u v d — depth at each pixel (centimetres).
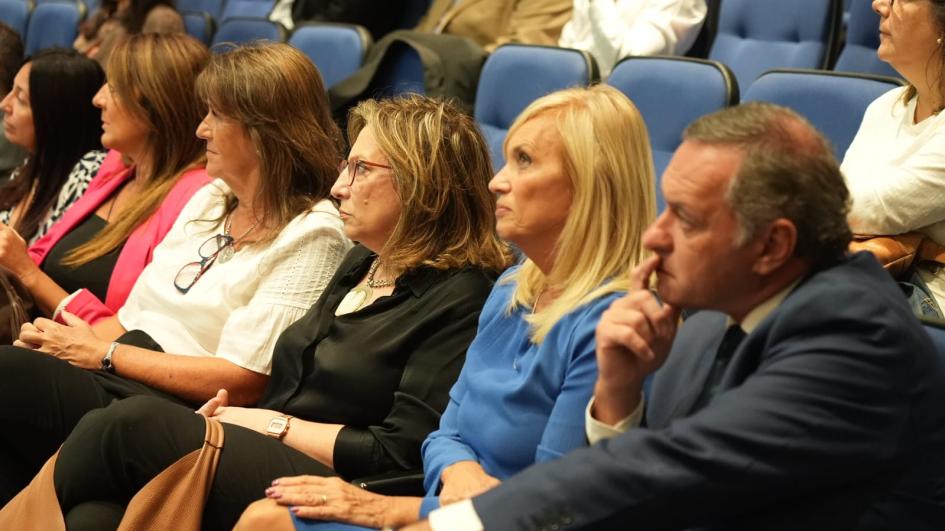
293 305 408
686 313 302
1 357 372
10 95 602
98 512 324
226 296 427
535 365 297
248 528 301
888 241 381
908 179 378
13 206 607
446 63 604
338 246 420
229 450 332
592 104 299
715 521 228
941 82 383
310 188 431
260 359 405
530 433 298
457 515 223
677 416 248
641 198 297
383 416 362
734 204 218
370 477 333
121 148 512
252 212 438
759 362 225
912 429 217
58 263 519
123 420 325
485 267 366
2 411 370
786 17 619
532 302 317
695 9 648
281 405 378
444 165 364
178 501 321
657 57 504
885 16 391
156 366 405
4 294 481
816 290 217
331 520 301
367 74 623
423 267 366
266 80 418
